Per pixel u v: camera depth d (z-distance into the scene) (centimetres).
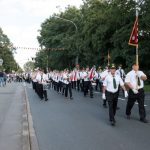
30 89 3906
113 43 4419
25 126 1268
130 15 3997
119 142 999
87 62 5644
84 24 5328
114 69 1346
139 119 1435
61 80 3045
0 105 2020
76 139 1042
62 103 2158
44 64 8356
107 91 1336
